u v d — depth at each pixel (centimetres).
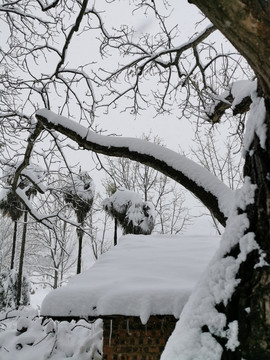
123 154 452
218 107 575
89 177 1118
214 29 567
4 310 1427
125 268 488
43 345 821
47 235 2303
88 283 421
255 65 149
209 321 181
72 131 500
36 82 655
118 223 1349
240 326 171
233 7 131
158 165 419
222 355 173
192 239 708
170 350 184
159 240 704
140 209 1312
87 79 656
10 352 817
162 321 425
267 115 184
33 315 995
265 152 186
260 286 169
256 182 190
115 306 362
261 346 161
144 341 441
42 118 534
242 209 195
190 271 462
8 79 717
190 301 198
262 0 129
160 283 404
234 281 180
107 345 446
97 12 639
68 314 374
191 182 399
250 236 183
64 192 777
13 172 773
